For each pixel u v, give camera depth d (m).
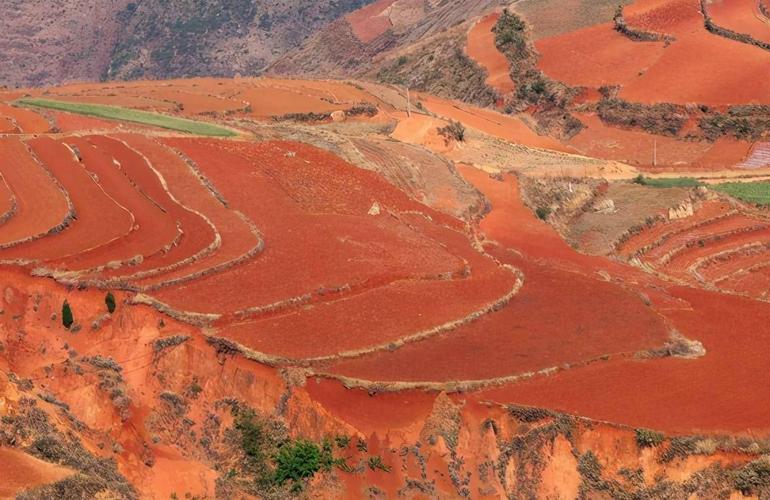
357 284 63.44
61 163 78.00
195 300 60.12
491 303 62.88
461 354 57.28
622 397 54.50
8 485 43.41
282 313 59.91
